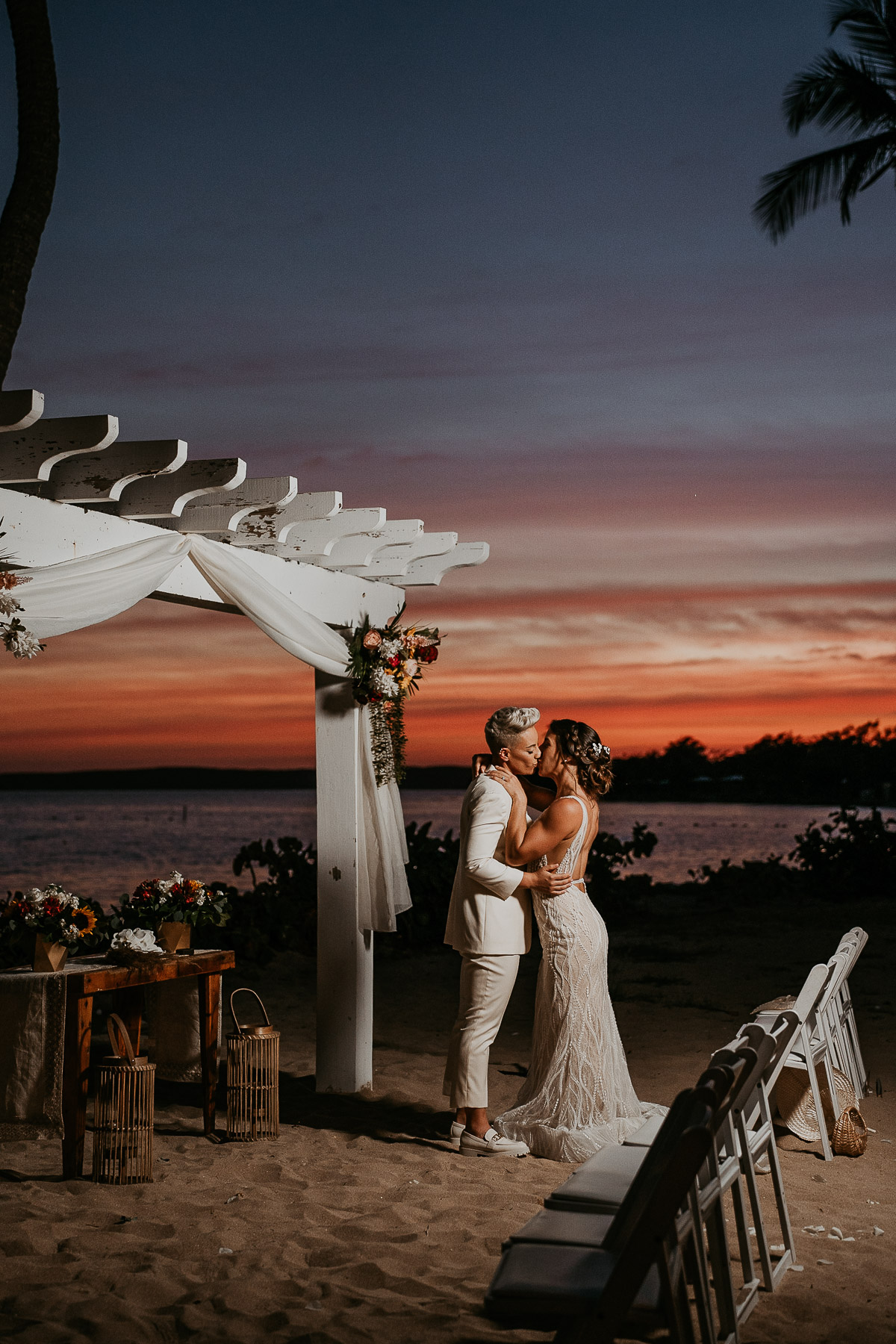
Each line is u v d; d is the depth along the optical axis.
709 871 17.41
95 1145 5.02
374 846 6.95
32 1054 5.00
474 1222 4.59
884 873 16.08
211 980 5.94
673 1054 7.68
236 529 6.04
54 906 5.07
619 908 15.06
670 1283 2.85
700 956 11.78
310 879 12.88
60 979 5.02
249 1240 4.34
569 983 5.55
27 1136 4.99
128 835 70.19
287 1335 3.52
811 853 16.41
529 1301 2.85
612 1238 3.11
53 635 4.79
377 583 7.30
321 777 7.04
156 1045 6.10
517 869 5.61
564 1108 5.51
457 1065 5.64
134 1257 4.12
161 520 5.76
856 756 90.31
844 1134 5.59
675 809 103.75
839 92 20.28
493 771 5.64
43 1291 3.78
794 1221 4.61
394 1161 5.47
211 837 67.50
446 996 10.19
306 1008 9.53
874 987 9.92
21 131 7.23
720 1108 3.41
